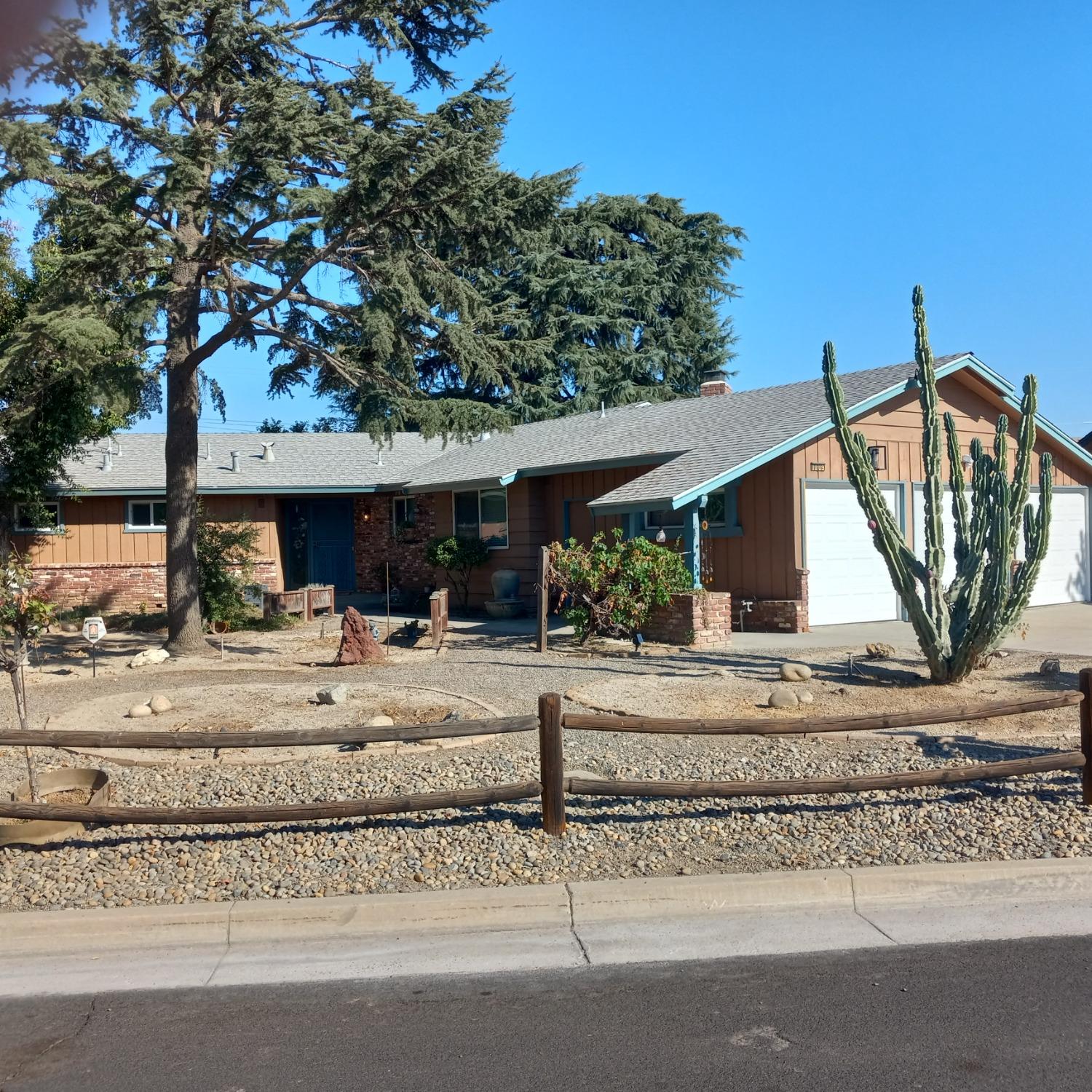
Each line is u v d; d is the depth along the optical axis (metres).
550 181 13.88
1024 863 5.66
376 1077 3.84
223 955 5.01
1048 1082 3.71
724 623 14.75
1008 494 10.51
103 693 11.52
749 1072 3.82
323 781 7.30
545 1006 4.40
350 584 25.69
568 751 8.13
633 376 38.50
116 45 13.02
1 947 5.08
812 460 16.64
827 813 6.59
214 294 16.00
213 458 25.38
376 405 14.68
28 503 18.89
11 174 12.53
